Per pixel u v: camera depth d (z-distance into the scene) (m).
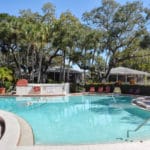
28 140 10.48
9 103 26.38
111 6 42.88
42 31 38.72
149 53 45.16
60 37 39.50
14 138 10.41
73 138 12.88
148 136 12.30
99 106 24.66
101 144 9.65
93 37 40.41
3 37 39.28
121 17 42.41
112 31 42.75
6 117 14.96
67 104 26.08
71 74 56.25
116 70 49.97
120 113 20.64
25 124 13.80
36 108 23.55
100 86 38.03
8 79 35.28
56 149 8.98
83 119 18.36
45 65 45.41
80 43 40.34
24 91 31.48
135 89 34.50
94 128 15.36
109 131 14.47
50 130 14.75
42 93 32.03
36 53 43.47
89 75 52.06
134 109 22.52
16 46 42.28
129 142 10.03
